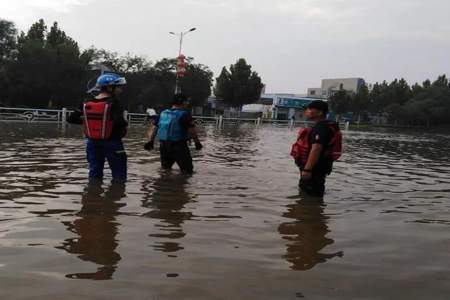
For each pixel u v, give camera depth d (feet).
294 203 19.67
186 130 26.94
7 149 36.29
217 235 14.37
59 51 171.73
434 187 26.86
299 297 10.02
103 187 21.02
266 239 14.20
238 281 10.78
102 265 11.43
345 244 14.05
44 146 39.93
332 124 21.53
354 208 19.39
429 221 17.62
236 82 238.68
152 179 23.94
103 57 192.34
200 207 18.03
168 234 14.24
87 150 23.22
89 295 9.70
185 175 25.94
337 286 10.73
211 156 38.14
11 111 115.34
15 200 17.78
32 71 160.66
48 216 15.64
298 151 22.35
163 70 203.21
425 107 287.07
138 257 12.09
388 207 20.03
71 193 19.45
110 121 22.39
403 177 30.96
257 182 24.72
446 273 11.85
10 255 11.86
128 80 183.11
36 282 10.27
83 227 14.53
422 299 10.18
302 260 12.42
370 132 157.48
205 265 11.73
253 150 46.75
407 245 14.24
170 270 11.28
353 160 42.06
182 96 27.32
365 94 309.42
